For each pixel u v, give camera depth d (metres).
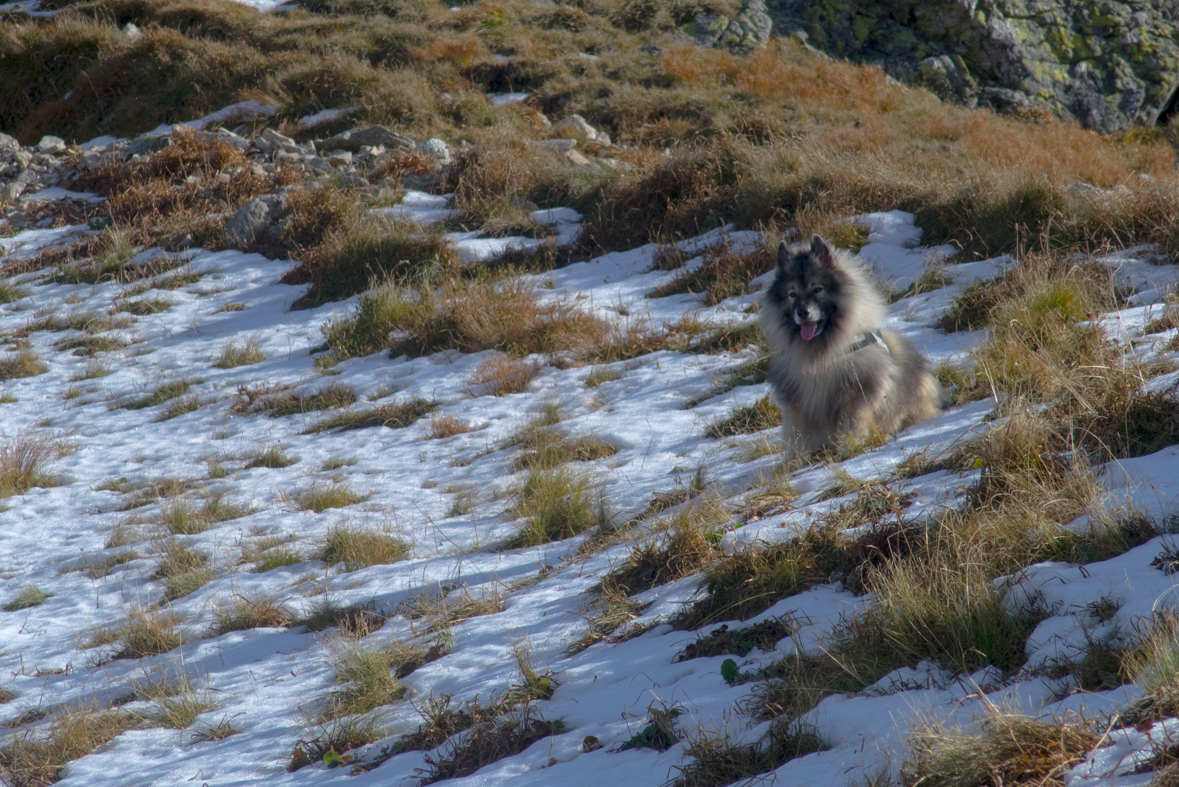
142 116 24.33
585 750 3.29
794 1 30.25
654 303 12.72
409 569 6.43
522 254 15.08
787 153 15.49
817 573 4.19
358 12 28.91
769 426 8.10
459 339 12.25
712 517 5.51
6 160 21.64
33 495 9.45
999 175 12.95
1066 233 11.13
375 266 15.01
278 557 7.02
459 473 8.62
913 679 3.10
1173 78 29.69
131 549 7.78
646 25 29.22
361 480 8.77
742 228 14.30
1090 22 30.06
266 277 16.20
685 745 3.08
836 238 12.72
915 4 29.78
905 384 6.72
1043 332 7.45
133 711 4.82
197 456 10.14
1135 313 7.69
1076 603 3.14
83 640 6.14
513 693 3.93
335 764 3.77
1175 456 4.09
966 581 3.28
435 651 4.84
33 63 26.86
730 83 25.64
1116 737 2.32
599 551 5.91
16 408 12.23
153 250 17.61
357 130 20.94
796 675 3.26
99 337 14.38
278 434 10.58
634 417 9.14
